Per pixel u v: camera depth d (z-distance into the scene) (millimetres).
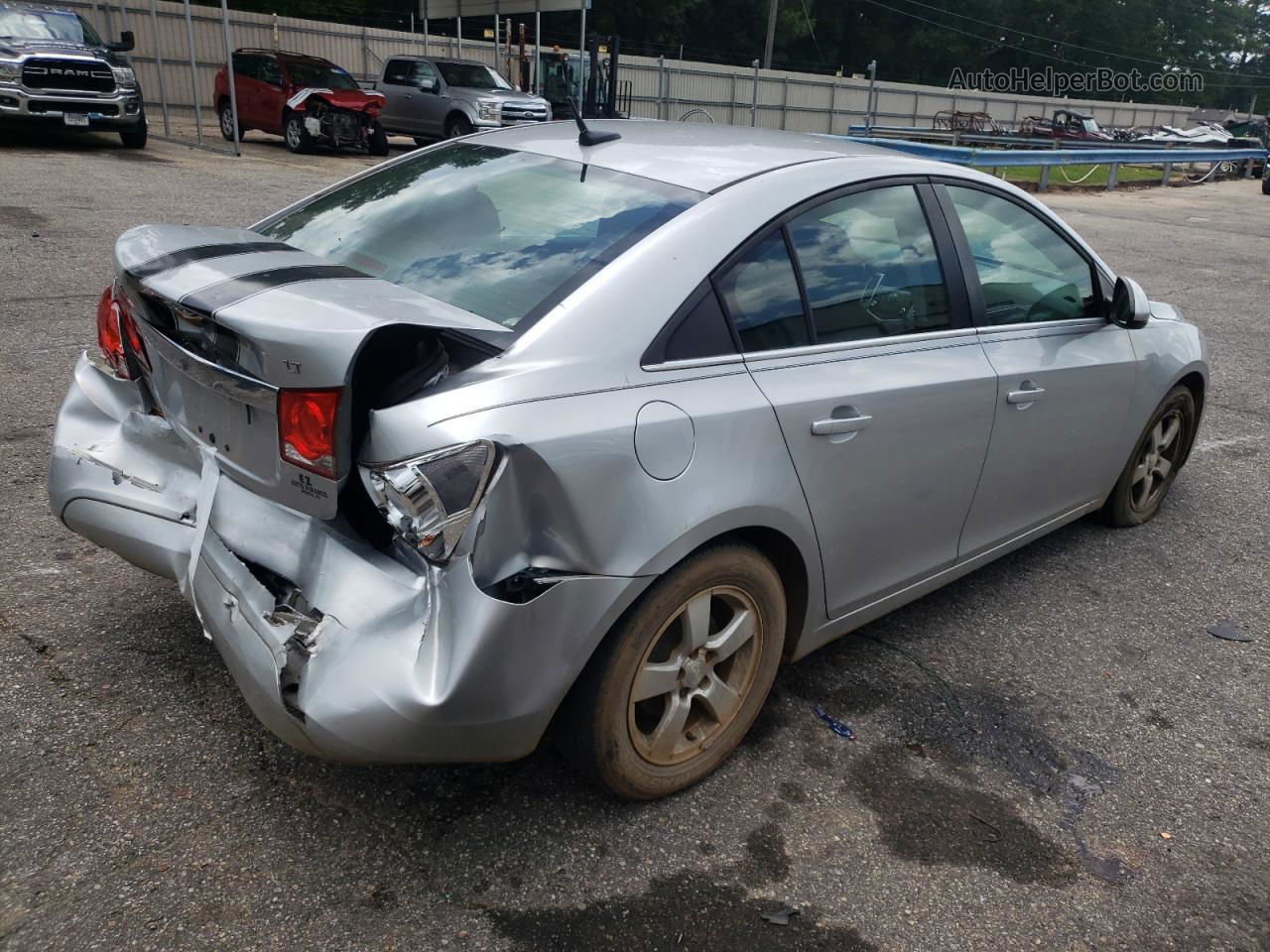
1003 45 72062
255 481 2297
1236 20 89562
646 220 2627
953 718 3166
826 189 2914
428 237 2812
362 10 41812
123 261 2512
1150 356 4215
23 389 5230
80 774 2588
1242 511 5066
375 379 2184
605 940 2232
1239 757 3092
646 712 2666
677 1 51031
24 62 14117
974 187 3475
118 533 2750
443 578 2096
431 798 2611
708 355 2525
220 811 2510
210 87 26750
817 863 2516
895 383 2934
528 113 20453
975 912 2404
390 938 2191
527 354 2232
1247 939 2389
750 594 2682
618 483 2238
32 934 2117
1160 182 28719
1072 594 4066
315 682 2145
